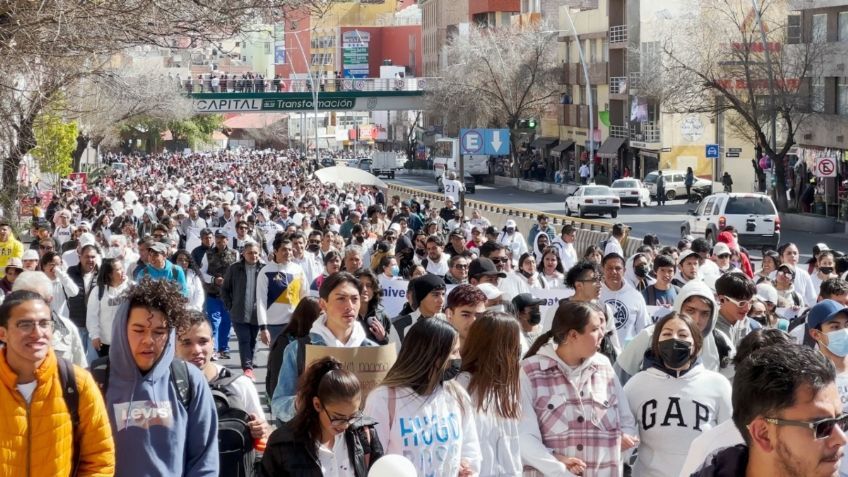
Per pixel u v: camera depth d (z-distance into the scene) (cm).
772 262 1752
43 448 602
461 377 742
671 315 766
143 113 6638
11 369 602
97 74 1784
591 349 758
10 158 1795
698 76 5875
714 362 912
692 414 760
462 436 710
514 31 10306
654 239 2067
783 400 399
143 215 3597
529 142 11056
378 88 11144
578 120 9956
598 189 6169
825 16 5653
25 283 909
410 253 1836
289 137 19725
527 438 747
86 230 2231
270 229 2911
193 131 15812
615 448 760
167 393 655
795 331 1066
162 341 652
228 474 728
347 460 677
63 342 979
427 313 1052
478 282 1171
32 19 1411
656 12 8162
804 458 401
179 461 655
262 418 757
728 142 7681
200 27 1534
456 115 10262
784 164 5619
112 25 1477
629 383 782
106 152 13800
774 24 6272
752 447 414
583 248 3891
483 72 10056
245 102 10644
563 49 10262
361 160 12244
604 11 9300
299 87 11038
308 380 666
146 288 653
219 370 770
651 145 8000
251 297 1606
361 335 880
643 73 7462
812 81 5744
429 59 16562
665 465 765
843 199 5331
